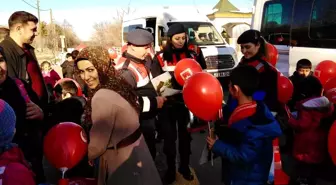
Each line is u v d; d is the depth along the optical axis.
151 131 3.63
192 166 4.60
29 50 3.47
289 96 3.35
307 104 3.15
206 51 9.71
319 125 3.12
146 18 10.91
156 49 10.03
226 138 2.47
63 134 2.28
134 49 3.14
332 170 3.14
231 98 2.69
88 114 2.42
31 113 2.86
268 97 3.00
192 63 3.37
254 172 2.40
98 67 2.25
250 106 2.34
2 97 2.60
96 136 2.19
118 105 2.24
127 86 2.39
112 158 2.32
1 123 1.70
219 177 4.25
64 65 7.48
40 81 3.59
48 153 2.28
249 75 2.34
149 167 2.44
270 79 3.01
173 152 3.84
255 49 3.09
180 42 3.79
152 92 3.16
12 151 1.76
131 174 2.32
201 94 2.55
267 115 2.34
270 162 2.47
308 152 3.20
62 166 2.27
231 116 2.41
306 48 5.63
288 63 6.09
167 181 3.95
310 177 3.25
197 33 10.45
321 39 5.36
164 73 3.42
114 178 2.31
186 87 2.67
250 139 2.28
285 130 3.50
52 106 3.66
